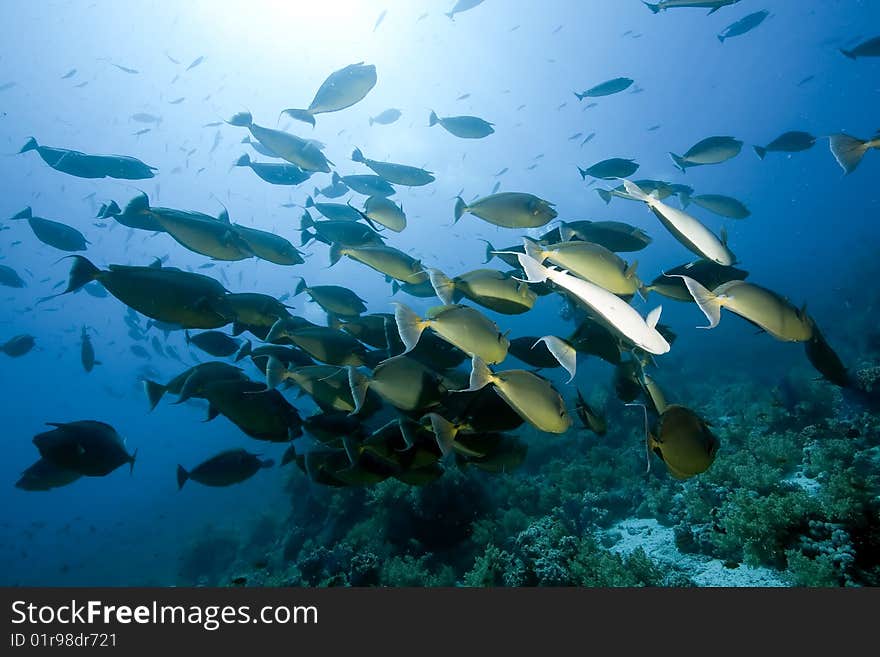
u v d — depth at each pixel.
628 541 7.36
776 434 8.80
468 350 3.00
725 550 5.70
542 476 11.03
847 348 16.03
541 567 5.93
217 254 4.12
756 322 2.48
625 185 3.03
